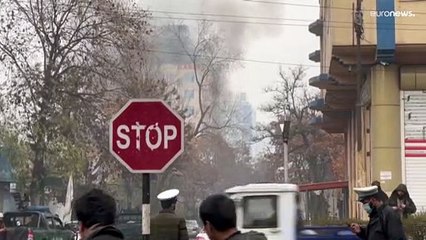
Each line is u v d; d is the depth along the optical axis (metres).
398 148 27.31
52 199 47.66
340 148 63.41
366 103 29.84
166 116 8.55
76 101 35.22
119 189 58.62
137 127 8.54
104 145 36.81
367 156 29.95
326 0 37.47
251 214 13.57
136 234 24.72
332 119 42.44
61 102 34.88
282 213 13.52
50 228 28.50
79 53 35.09
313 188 39.56
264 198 13.59
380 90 27.31
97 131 36.22
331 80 32.78
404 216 17.02
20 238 25.92
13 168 40.75
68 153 35.53
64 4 34.94
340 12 26.88
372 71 27.58
